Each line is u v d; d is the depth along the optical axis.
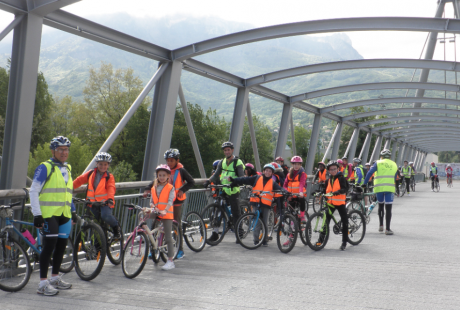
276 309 3.57
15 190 4.69
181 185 5.86
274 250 6.52
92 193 5.10
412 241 7.42
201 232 6.48
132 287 4.29
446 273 4.97
